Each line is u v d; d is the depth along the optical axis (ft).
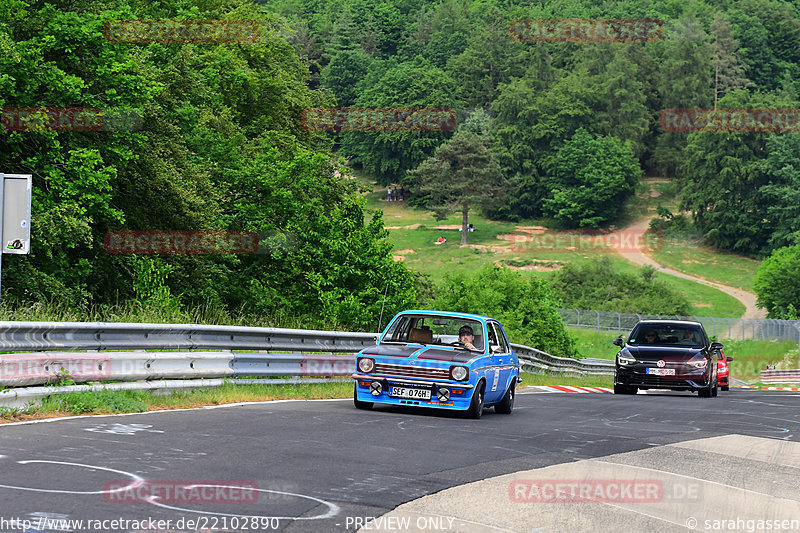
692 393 100.68
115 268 105.91
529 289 187.93
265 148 136.36
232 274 124.16
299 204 126.31
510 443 41.52
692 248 551.18
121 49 102.01
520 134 627.87
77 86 93.76
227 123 139.95
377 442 38.42
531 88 639.76
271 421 42.93
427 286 184.65
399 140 637.71
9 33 91.97
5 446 31.55
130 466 29.32
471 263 507.30
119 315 65.00
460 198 566.77
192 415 43.45
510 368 58.29
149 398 47.11
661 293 394.73
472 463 34.86
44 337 41.73
